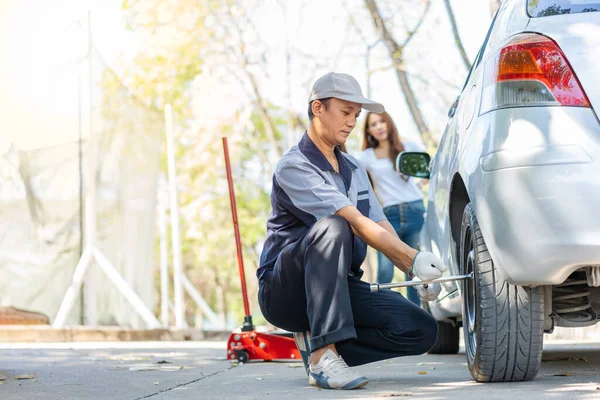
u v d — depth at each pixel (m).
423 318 3.20
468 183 3.09
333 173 3.28
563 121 2.84
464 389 2.96
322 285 3.02
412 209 6.33
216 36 18.84
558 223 2.77
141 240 8.96
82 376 4.02
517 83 2.94
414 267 3.04
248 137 23.05
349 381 3.04
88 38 8.24
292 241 3.25
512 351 3.04
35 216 7.88
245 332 5.00
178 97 19.73
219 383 3.60
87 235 8.23
